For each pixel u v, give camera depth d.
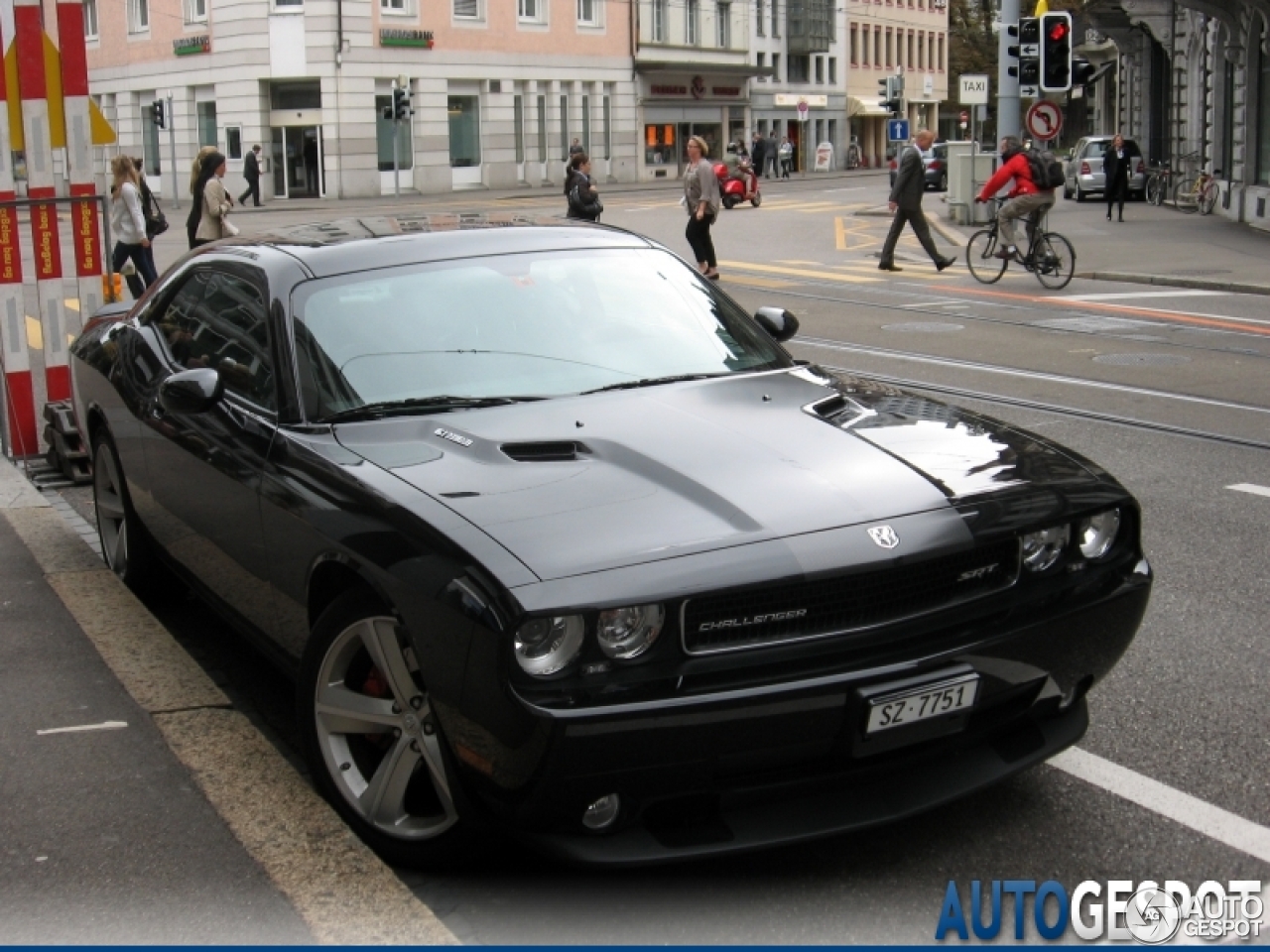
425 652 3.33
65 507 7.52
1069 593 3.71
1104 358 12.48
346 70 46.16
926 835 3.83
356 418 4.16
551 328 4.60
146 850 3.67
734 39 67.62
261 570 4.27
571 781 3.14
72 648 5.23
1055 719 3.89
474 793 3.41
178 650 5.21
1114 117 55.72
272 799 3.94
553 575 3.17
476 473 3.69
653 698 3.14
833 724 3.29
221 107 47.44
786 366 4.84
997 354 12.87
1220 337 13.63
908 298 17.36
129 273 15.70
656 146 62.12
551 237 5.12
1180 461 8.43
